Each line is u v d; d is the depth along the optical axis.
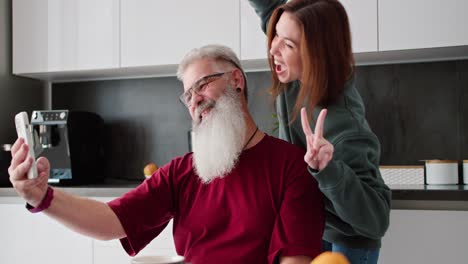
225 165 1.43
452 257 2.26
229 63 1.54
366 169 1.42
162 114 3.42
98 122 3.32
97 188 2.79
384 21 2.65
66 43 3.18
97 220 1.49
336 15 1.44
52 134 3.06
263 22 1.83
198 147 1.47
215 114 1.47
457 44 2.55
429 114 2.93
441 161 2.71
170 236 2.61
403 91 2.97
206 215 1.44
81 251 2.75
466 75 2.88
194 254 1.43
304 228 1.33
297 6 1.46
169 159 3.39
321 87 1.41
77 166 3.08
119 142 3.49
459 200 2.26
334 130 1.44
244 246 1.38
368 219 1.35
